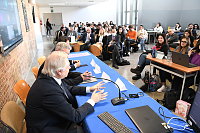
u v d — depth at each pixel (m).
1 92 1.85
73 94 1.53
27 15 5.22
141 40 6.59
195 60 2.59
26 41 4.33
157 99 2.57
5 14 2.21
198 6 7.20
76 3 10.12
